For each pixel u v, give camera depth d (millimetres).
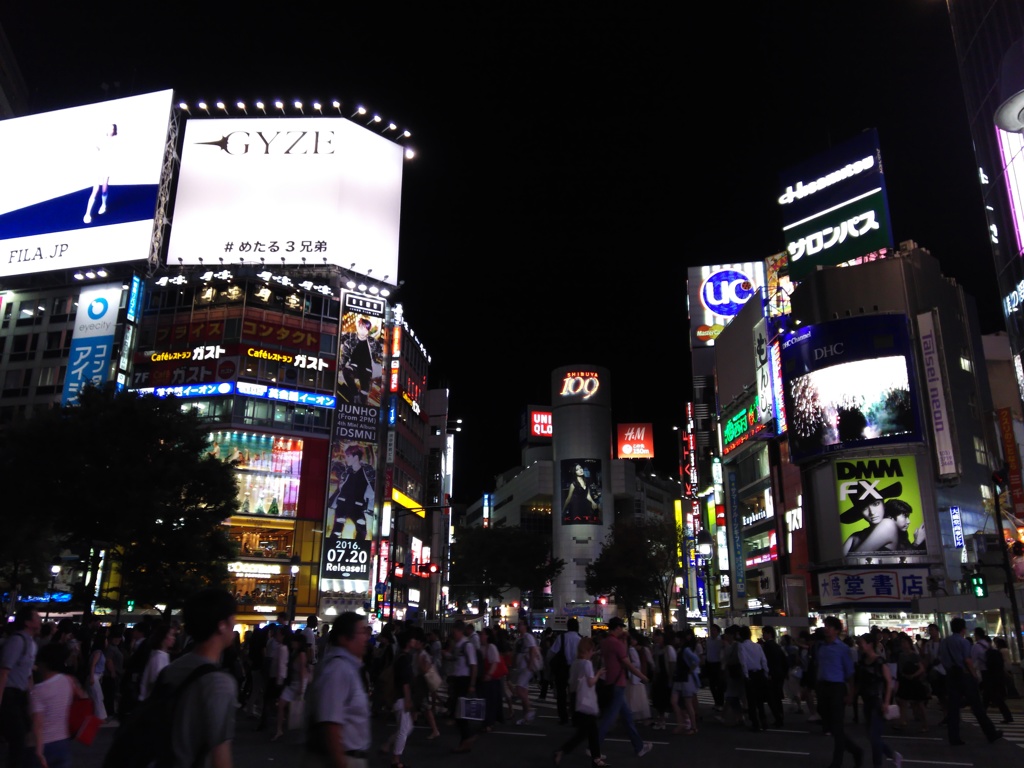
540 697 25484
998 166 39406
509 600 117062
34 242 63562
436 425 97375
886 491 45094
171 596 32406
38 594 46281
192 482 33156
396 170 69188
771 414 57250
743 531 66062
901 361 45844
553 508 119250
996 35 39469
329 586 59406
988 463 47844
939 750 14336
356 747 5055
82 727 7570
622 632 13891
